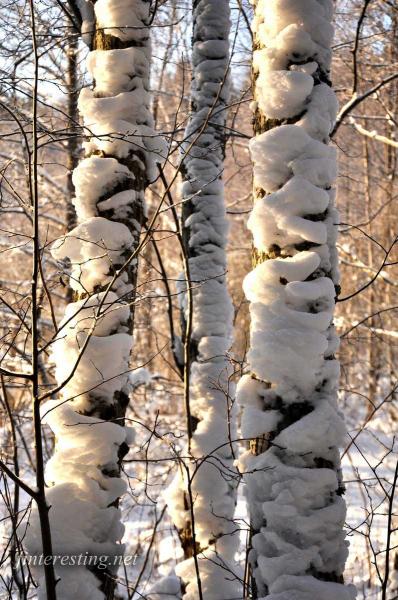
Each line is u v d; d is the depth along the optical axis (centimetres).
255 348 279
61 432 334
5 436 462
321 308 280
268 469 275
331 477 272
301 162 285
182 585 451
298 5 291
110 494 334
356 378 1323
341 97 1045
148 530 717
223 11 527
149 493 691
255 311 283
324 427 272
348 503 949
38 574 321
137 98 375
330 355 287
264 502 275
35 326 282
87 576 318
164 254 1550
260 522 279
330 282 283
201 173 505
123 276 359
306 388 277
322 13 296
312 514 267
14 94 370
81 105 374
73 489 326
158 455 775
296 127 286
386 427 1259
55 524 318
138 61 379
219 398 477
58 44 492
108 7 377
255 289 283
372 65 787
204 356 483
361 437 1220
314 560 264
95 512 326
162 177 408
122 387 359
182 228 514
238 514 888
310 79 287
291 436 271
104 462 334
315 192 282
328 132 296
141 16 385
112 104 369
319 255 284
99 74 377
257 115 307
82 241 356
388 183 1348
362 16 527
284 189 282
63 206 955
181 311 516
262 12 304
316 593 253
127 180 369
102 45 384
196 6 536
